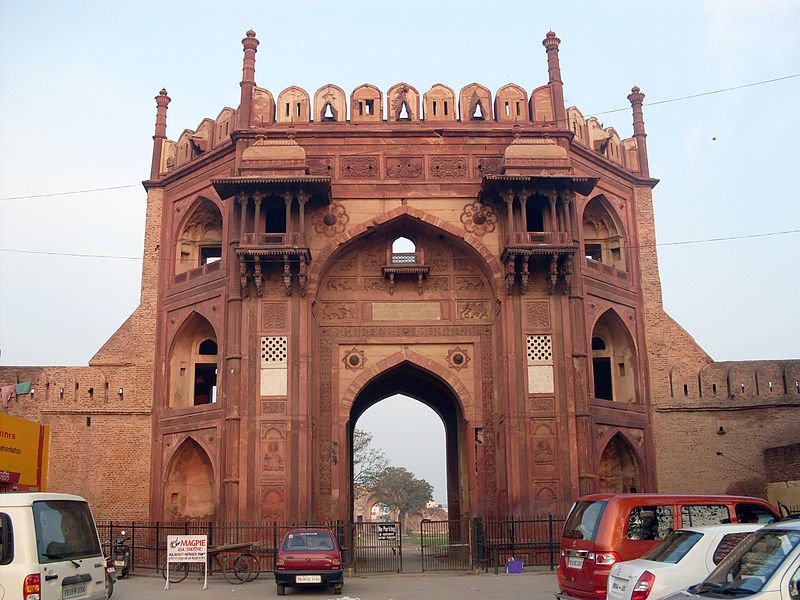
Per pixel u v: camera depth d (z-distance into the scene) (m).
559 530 13.78
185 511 16.08
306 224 15.11
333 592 10.13
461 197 15.51
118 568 12.51
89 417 16.66
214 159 16.50
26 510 5.86
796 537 4.42
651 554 5.97
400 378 17.86
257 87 16.03
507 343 14.62
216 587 11.12
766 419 16.95
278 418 14.10
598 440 15.51
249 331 14.45
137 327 17.06
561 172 14.77
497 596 9.31
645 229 17.97
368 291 15.65
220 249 17.97
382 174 15.59
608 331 17.42
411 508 52.56
